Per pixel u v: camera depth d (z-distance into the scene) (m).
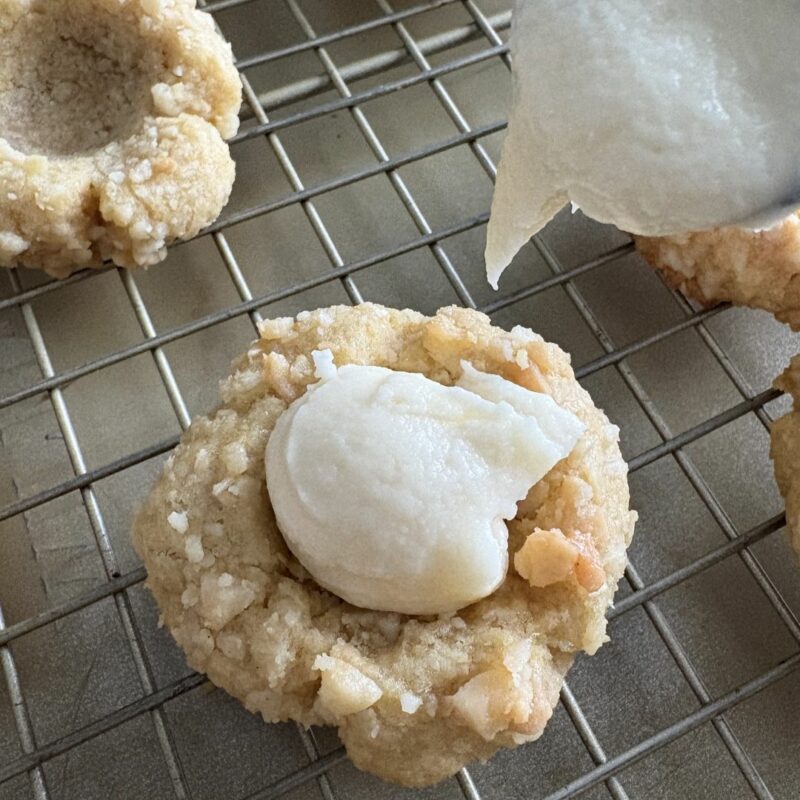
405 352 0.10
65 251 0.12
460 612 0.09
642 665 0.11
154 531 0.09
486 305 0.12
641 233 0.06
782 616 0.10
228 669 0.09
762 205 0.06
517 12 0.06
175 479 0.10
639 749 0.09
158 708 0.10
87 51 0.13
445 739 0.09
